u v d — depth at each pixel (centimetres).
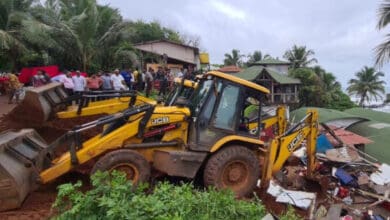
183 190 476
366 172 1134
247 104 855
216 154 779
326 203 895
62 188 444
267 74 4347
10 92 1762
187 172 762
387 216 927
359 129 2242
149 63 3706
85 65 2781
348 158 1178
